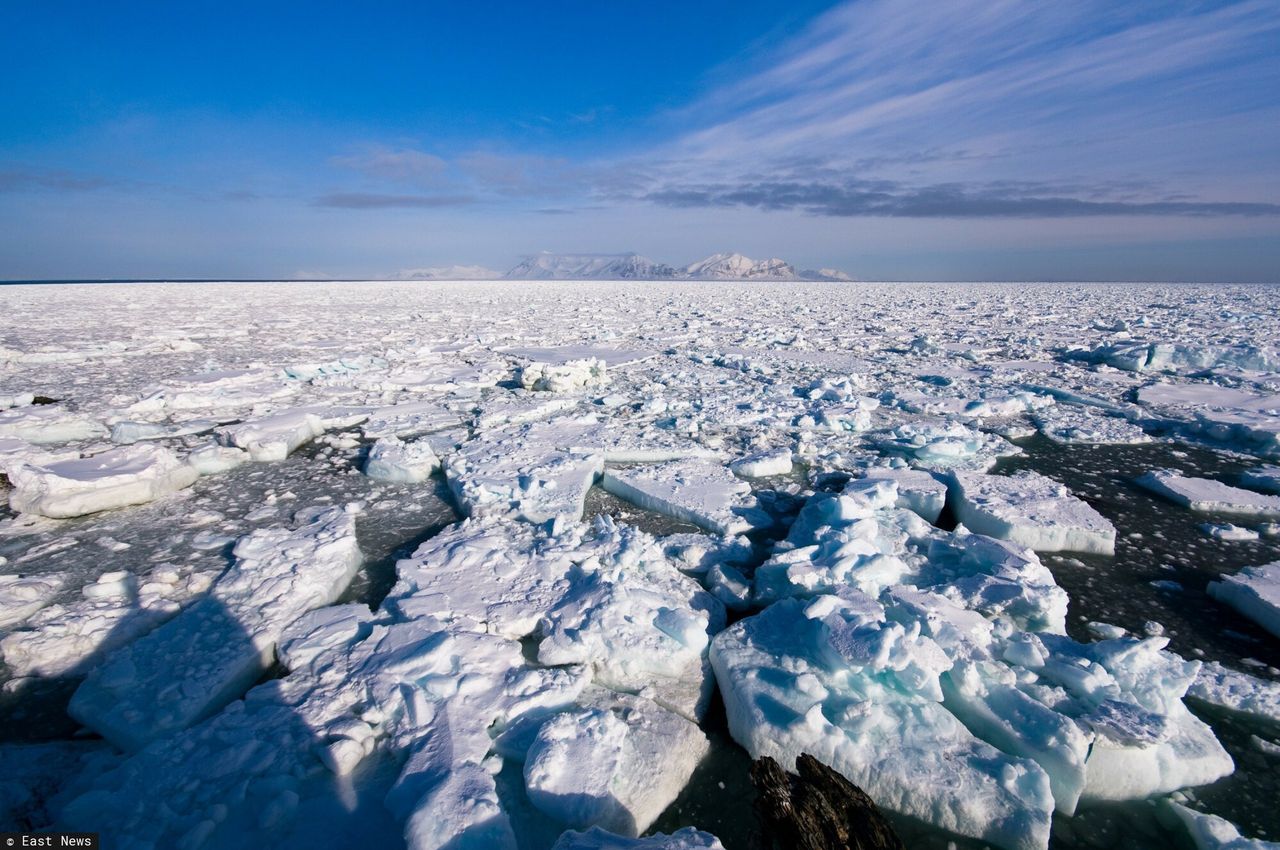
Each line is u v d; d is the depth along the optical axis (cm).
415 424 788
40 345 1408
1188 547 468
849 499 450
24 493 511
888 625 279
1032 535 461
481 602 360
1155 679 278
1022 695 270
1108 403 896
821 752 255
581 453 645
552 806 230
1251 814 243
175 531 481
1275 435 682
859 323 2155
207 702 284
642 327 2048
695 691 303
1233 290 4856
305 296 4100
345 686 291
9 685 300
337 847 215
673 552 450
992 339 1644
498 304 3309
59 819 223
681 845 200
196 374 1073
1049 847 231
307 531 454
